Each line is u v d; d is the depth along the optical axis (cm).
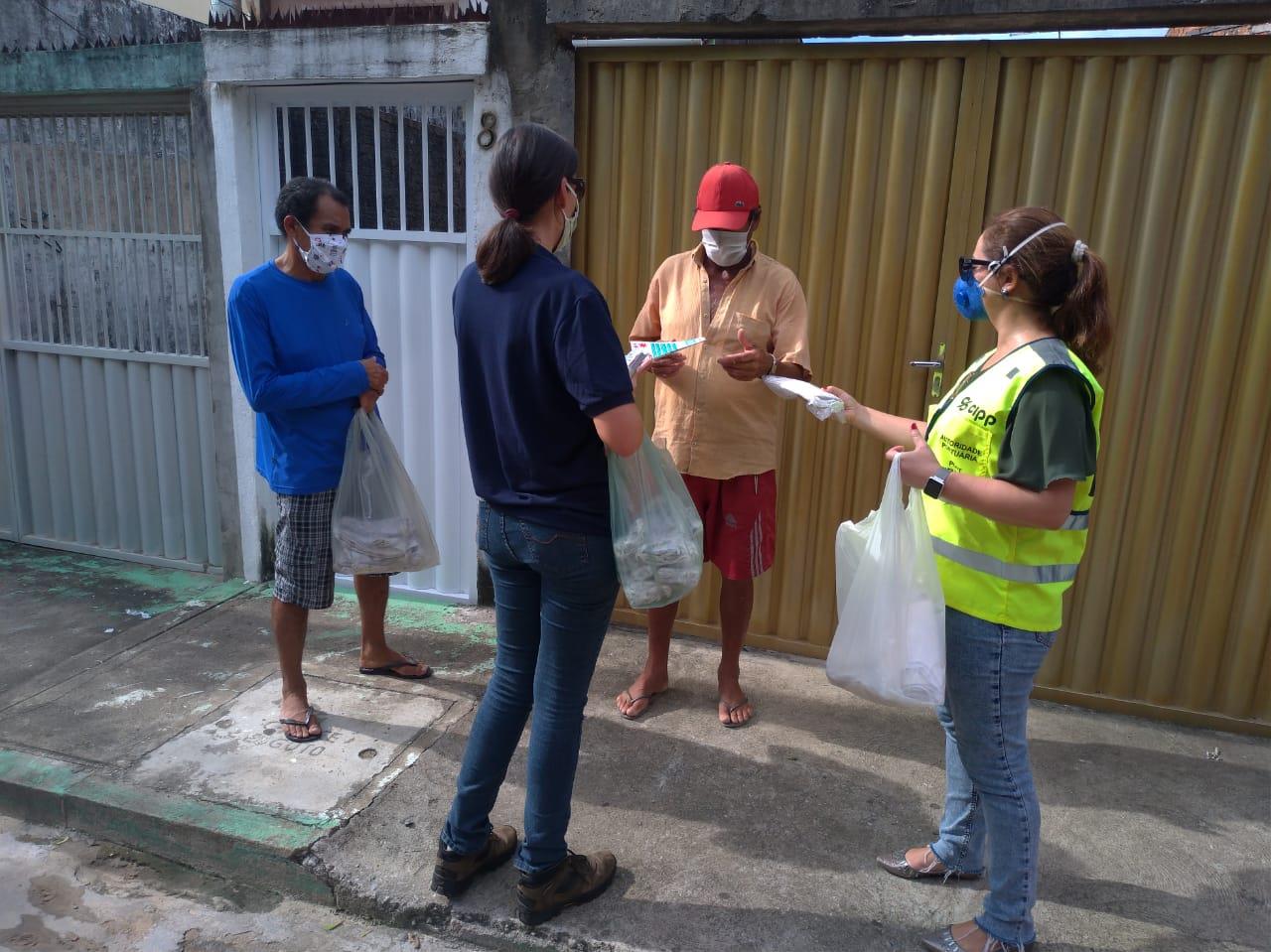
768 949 224
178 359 434
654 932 229
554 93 351
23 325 464
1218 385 311
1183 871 255
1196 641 330
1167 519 325
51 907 251
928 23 309
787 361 287
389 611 414
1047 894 245
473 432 218
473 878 245
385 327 406
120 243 434
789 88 333
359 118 387
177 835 267
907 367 343
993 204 322
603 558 211
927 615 203
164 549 466
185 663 362
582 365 193
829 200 338
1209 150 297
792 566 370
